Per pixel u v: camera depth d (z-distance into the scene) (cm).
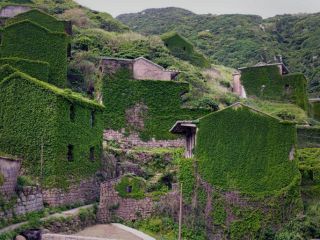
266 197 4031
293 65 11625
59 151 3947
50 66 5481
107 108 5806
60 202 3903
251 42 12694
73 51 7562
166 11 17312
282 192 4041
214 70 8931
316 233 3956
